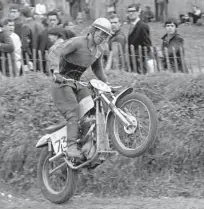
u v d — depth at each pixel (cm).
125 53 1198
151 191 952
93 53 851
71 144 841
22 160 1019
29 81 1113
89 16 2766
